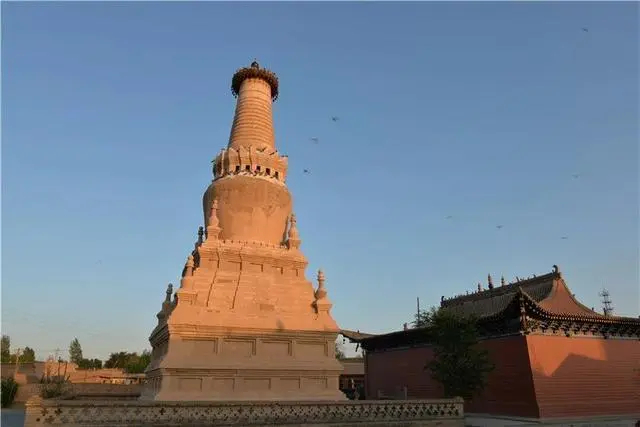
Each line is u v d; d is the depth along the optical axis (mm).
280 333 24391
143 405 18922
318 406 21141
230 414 19828
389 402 22406
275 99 35625
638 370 36562
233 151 29922
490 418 33469
